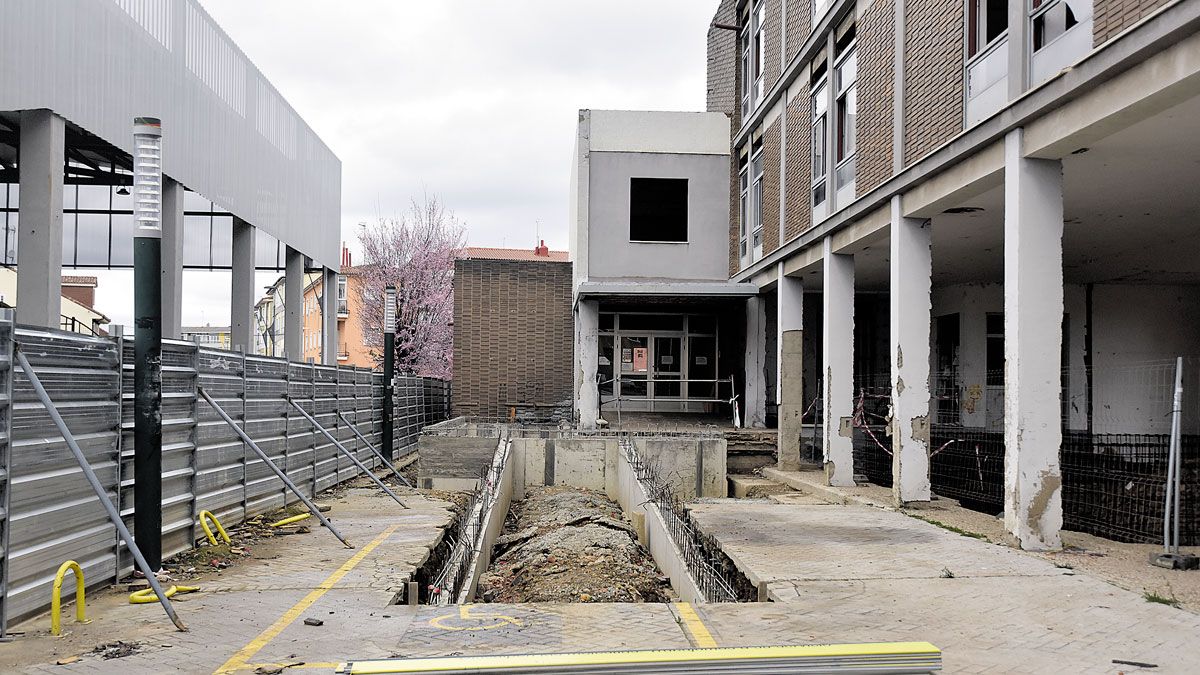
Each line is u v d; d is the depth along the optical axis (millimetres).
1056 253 8633
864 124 12898
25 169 11305
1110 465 14328
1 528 5344
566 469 19312
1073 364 18203
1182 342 18344
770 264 18531
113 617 5871
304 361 13227
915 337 11648
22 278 11203
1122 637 5633
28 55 10859
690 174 23469
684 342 24703
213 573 7484
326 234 27172
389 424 18094
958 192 10164
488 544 11820
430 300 45156
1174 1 6348
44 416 5820
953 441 13672
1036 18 8539
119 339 6945
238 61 18484
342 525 10453
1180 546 8930
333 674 4727
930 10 10773
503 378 25719
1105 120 7496
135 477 6980
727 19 24297
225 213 20984
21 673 4684
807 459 18750
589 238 23281
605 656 3189
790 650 3256
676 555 9938
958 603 6516
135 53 13602
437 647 5281
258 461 10648
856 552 8562
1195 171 9391
